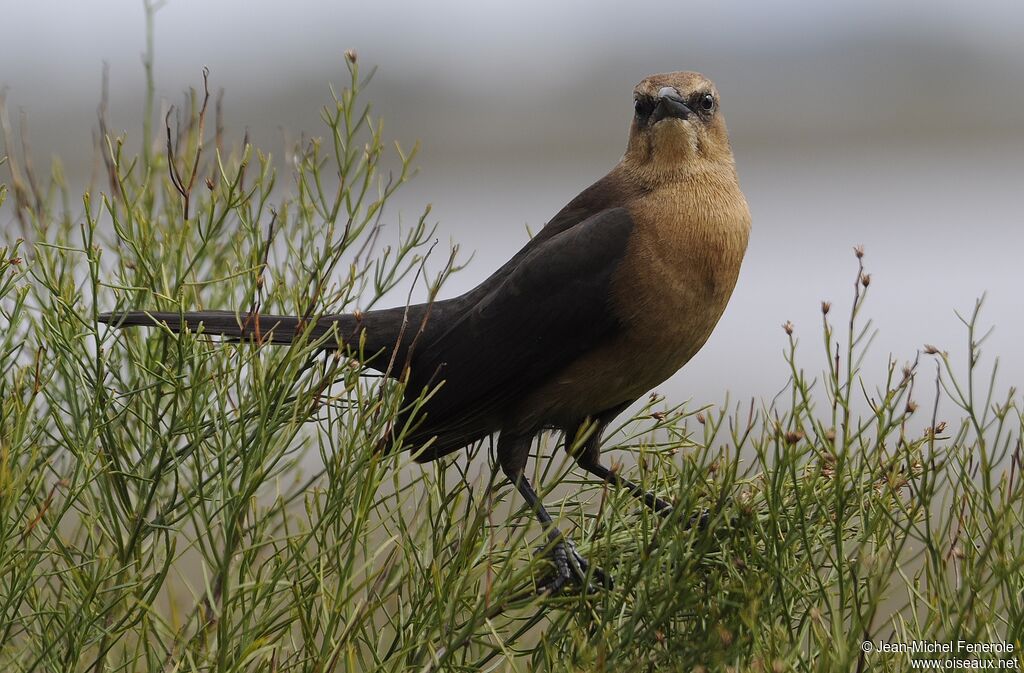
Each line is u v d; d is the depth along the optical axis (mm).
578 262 8211
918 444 6152
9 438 6199
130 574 6859
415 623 6027
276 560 6176
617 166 8969
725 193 8406
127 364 7984
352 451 6109
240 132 21828
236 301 7582
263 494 7984
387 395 7352
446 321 8562
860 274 6086
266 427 6293
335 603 5785
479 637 6199
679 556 6012
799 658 5746
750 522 6270
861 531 6234
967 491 5703
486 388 8352
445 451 8719
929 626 5766
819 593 6105
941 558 5648
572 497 7395
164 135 8859
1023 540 5555
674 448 7141
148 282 7234
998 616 5602
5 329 7113
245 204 7176
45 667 6289
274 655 5910
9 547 6305
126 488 7012
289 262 8234
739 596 5938
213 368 7207
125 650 6418
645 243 8164
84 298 7617
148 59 7957
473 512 7156
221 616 5797
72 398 6832
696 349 8508
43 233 7531
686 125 8359
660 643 5926
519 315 8281
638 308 8133
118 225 7094
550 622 6305
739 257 8383
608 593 6102
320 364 7176
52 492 6156
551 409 8414
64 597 7172
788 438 5777
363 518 5777
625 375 8367
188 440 7086
